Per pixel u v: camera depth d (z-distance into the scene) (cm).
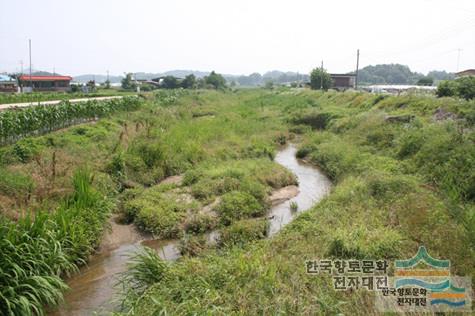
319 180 1700
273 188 1500
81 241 872
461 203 980
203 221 1095
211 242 989
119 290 745
